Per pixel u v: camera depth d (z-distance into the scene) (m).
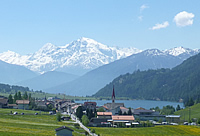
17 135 138.62
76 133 176.12
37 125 187.50
